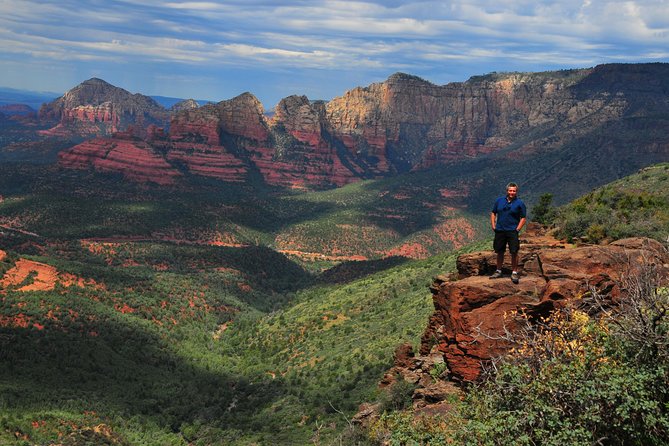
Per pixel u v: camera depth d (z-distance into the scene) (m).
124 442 57.41
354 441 21.34
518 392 14.20
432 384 25.92
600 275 19.67
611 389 12.78
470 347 19.52
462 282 20.59
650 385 13.04
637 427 12.77
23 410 57.09
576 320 15.62
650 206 43.78
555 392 13.42
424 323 62.31
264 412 63.31
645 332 13.48
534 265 21.19
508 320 19.38
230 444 54.31
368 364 60.66
